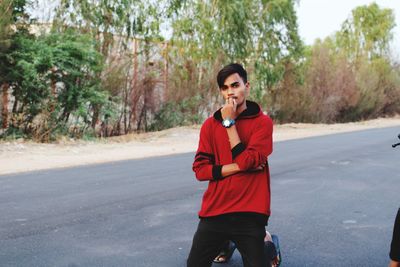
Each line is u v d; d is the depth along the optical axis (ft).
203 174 11.10
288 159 45.24
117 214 23.08
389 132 87.04
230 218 10.92
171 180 32.58
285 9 96.12
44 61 53.31
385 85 155.74
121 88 66.44
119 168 38.24
